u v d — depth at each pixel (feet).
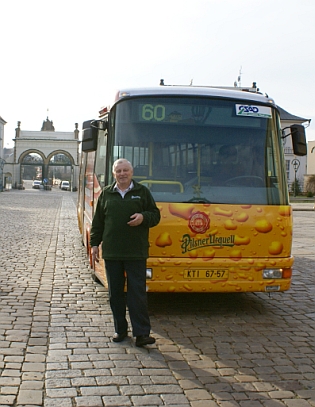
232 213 22.66
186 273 22.21
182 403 14.47
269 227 22.89
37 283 29.78
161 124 23.57
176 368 17.11
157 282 22.08
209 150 23.47
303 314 24.58
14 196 173.58
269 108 24.31
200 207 22.52
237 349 19.25
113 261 19.43
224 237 22.53
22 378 15.80
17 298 26.04
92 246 19.98
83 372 16.47
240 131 23.82
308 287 30.78
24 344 19.01
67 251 42.88
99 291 28.17
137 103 23.62
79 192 49.21
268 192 23.31
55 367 16.81
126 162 19.26
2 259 37.88
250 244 22.71
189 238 22.31
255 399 14.90
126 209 19.06
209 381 16.10
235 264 22.43
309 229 69.21
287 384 16.05
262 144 23.88
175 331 21.43
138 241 19.20
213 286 22.33
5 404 13.99
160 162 23.25
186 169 23.22
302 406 14.53
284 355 18.70
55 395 14.69
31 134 276.41
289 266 23.06
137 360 17.75
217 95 23.94
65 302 25.59
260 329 21.94
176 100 23.73
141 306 19.22
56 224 68.80
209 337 20.68
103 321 22.47
